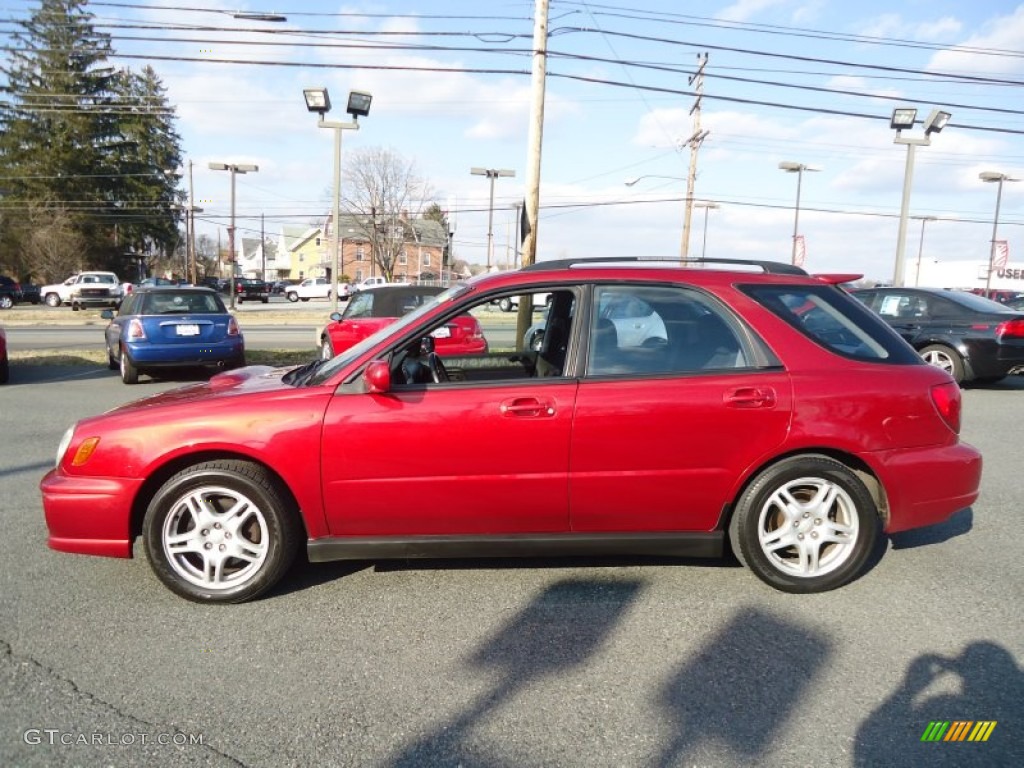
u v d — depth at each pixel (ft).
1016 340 34.88
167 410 11.93
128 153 211.20
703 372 12.16
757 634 11.04
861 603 12.11
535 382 11.97
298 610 11.84
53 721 8.84
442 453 11.69
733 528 12.50
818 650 10.57
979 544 14.92
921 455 12.32
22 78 191.21
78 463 11.85
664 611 11.82
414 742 8.46
